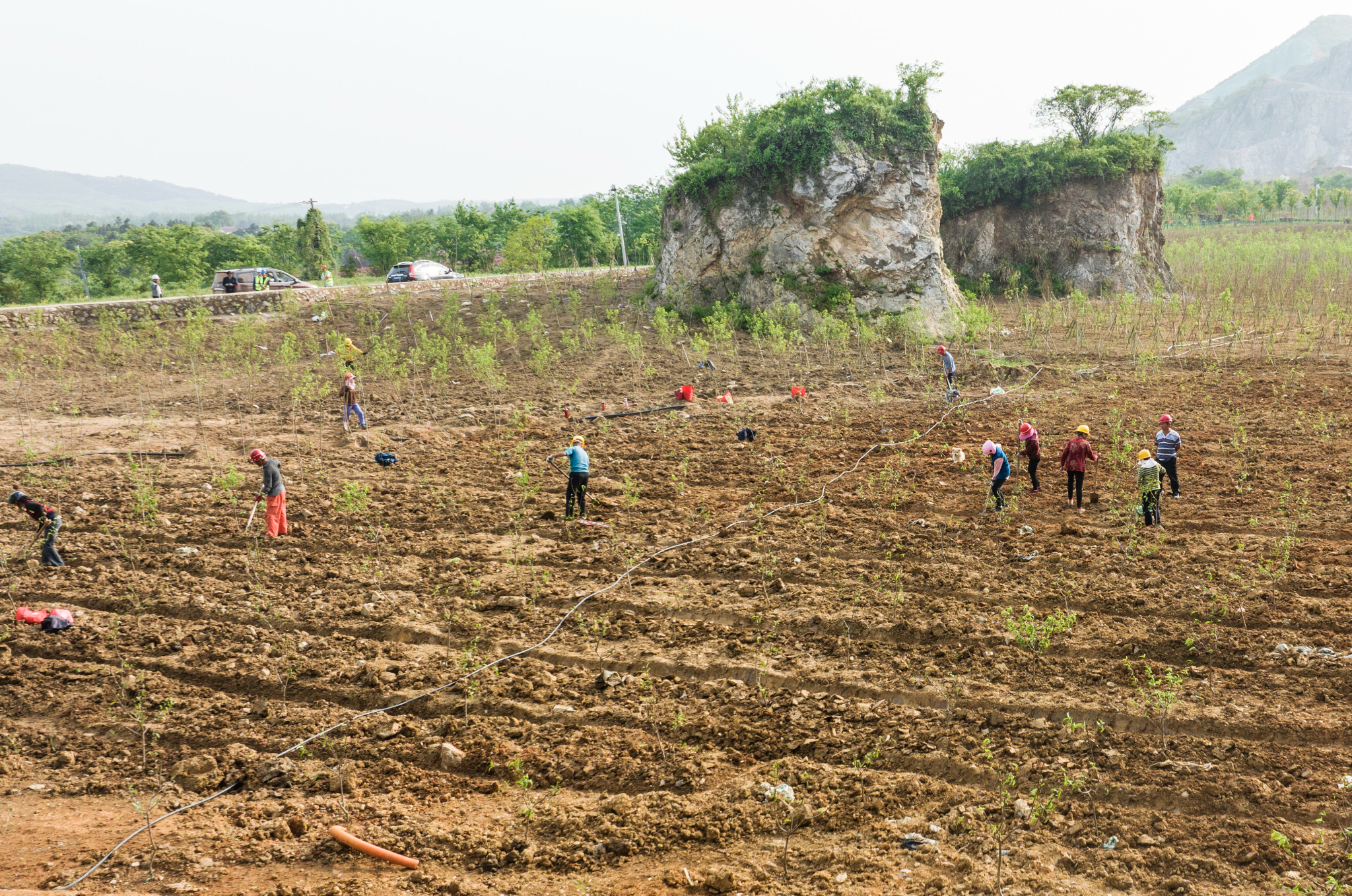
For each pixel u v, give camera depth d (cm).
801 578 1203
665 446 1928
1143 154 4212
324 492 1641
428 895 643
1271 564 1159
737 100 3534
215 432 2127
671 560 1280
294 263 6481
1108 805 718
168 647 1041
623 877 660
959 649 984
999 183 4269
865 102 3284
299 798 780
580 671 977
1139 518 1372
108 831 732
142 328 3212
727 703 898
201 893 647
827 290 3262
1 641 1056
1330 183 17612
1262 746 777
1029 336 3152
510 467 1795
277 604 1155
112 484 1705
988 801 732
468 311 3616
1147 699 843
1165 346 2873
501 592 1187
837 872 651
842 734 834
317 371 2834
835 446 1892
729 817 724
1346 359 2552
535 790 787
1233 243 5984
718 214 3444
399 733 867
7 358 2861
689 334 3250
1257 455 1684
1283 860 642
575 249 6381
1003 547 1280
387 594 1186
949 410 2156
